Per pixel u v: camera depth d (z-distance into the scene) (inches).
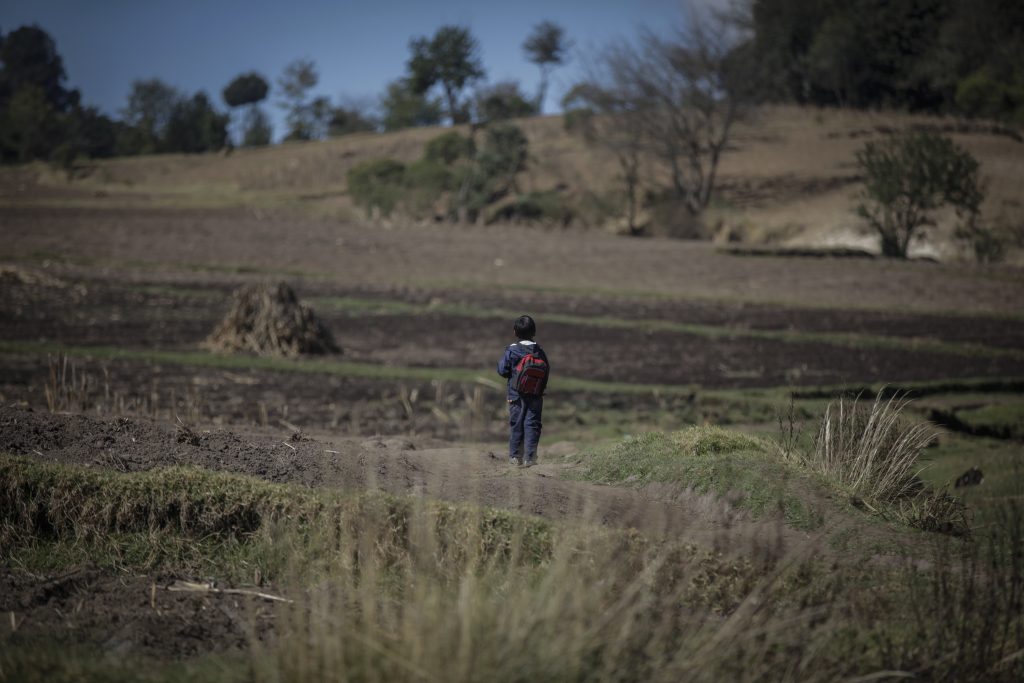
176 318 2805.1
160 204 6884.8
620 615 468.8
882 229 4950.8
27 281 3213.6
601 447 970.7
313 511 666.8
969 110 7480.3
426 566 567.8
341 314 3085.6
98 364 2030.0
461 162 7760.8
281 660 431.2
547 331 2935.5
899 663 509.0
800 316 3334.2
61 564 618.2
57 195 7391.7
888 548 718.5
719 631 479.8
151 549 635.5
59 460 741.9
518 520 652.1
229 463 782.5
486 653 408.2
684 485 828.0
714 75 6648.6
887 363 2566.4
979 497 1087.6
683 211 6309.1
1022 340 2942.9
